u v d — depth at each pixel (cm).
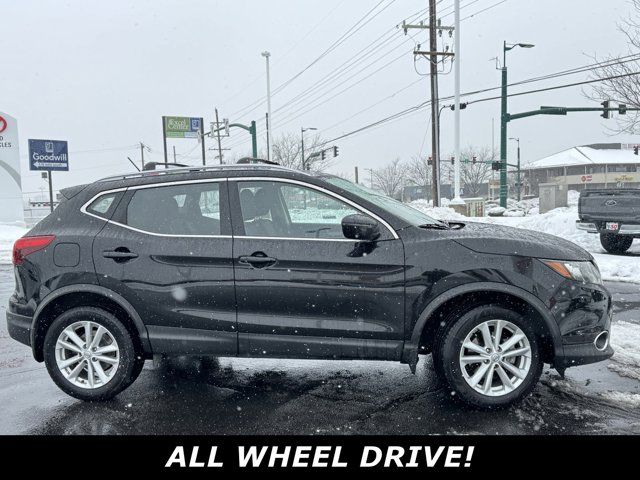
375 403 419
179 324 416
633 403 408
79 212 440
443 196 7981
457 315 395
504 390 396
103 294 419
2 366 530
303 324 402
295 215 425
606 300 405
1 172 2523
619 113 2220
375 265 394
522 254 393
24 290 433
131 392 450
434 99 2355
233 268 407
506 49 2684
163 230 425
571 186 8912
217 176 429
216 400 430
